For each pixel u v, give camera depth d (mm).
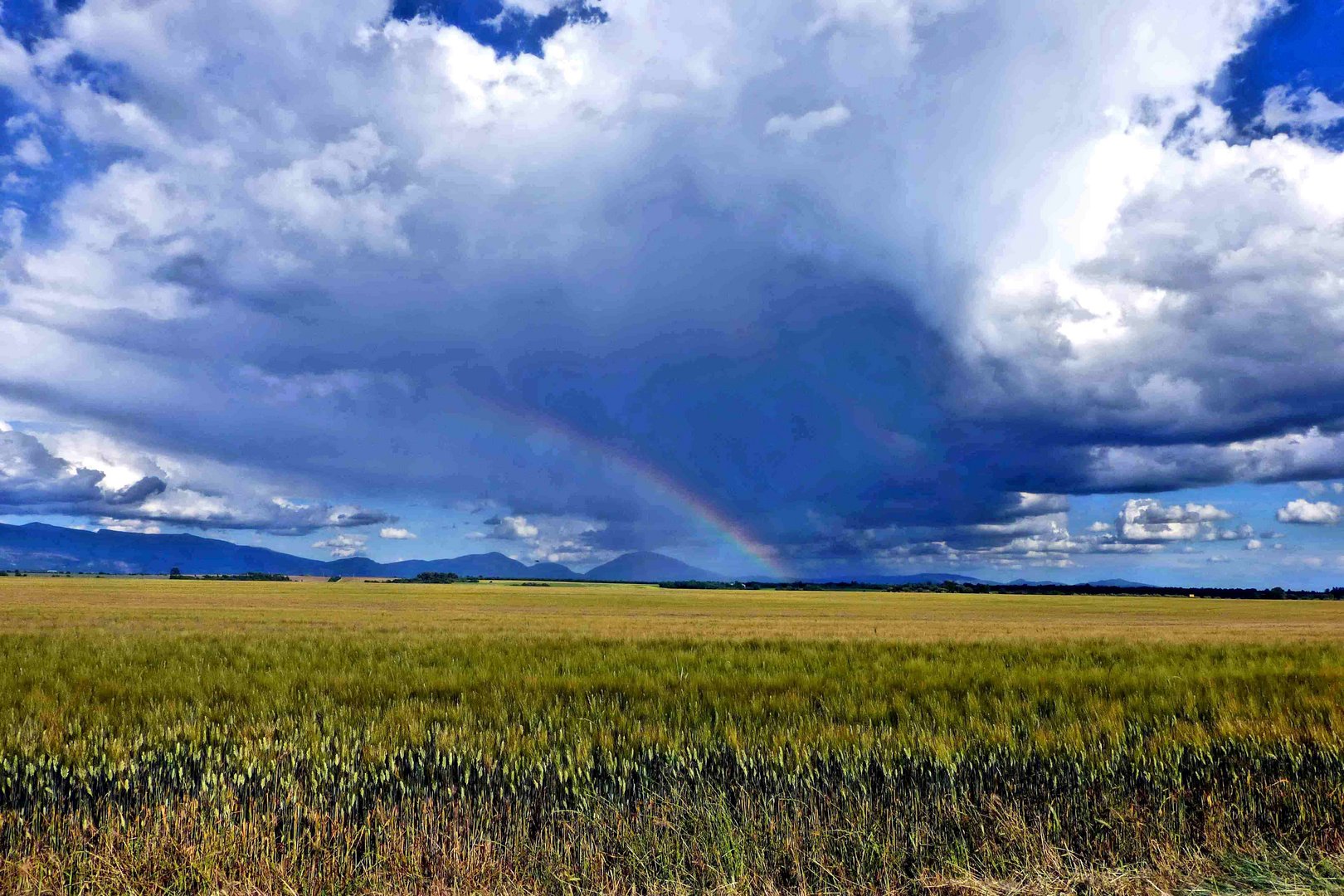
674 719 8797
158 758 6801
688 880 4633
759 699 9805
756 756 6770
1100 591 187625
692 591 153375
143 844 4770
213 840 4789
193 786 6020
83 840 4809
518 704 9688
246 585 128250
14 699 10164
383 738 7453
